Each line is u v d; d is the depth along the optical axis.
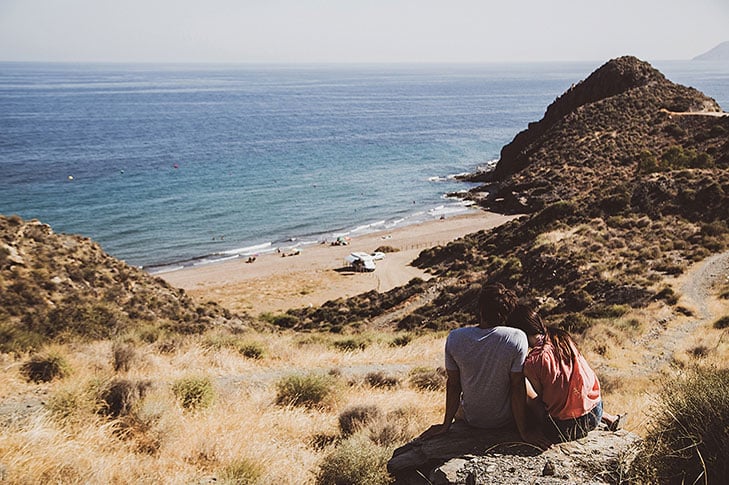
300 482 6.38
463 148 169.62
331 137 190.88
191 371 13.07
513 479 3.68
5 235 25.44
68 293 23.33
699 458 3.62
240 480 6.30
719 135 86.38
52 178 118.12
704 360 17.70
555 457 3.98
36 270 23.48
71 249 27.86
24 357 13.17
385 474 6.07
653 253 39.03
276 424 9.15
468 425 4.48
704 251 38.09
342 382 12.46
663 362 19.89
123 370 12.51
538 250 44.22
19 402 9.45
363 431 8.18
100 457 6.70
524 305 4.45
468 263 53.38
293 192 109.62
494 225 81.31
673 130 94.56
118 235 80.69
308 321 45.19
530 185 90.19
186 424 8.47
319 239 80.12
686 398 4.12
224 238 80.62
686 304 28.64
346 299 50.59
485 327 4.32
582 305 32.56
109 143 169.88
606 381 15.25
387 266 63.19
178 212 93.81
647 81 115.38
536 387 4.27
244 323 32.41
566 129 105.12
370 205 99.69
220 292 57.28
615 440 4.25
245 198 104.50
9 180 114.44
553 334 4.41
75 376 11.45
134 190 109.19
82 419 8.11
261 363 15.80
